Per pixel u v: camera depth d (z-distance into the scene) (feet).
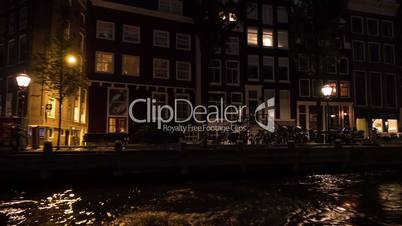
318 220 34.96
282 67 116.78
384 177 66.03
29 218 34.50
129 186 53.52
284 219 35.12
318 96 95.76
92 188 51.34
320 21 92.27
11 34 90.22
